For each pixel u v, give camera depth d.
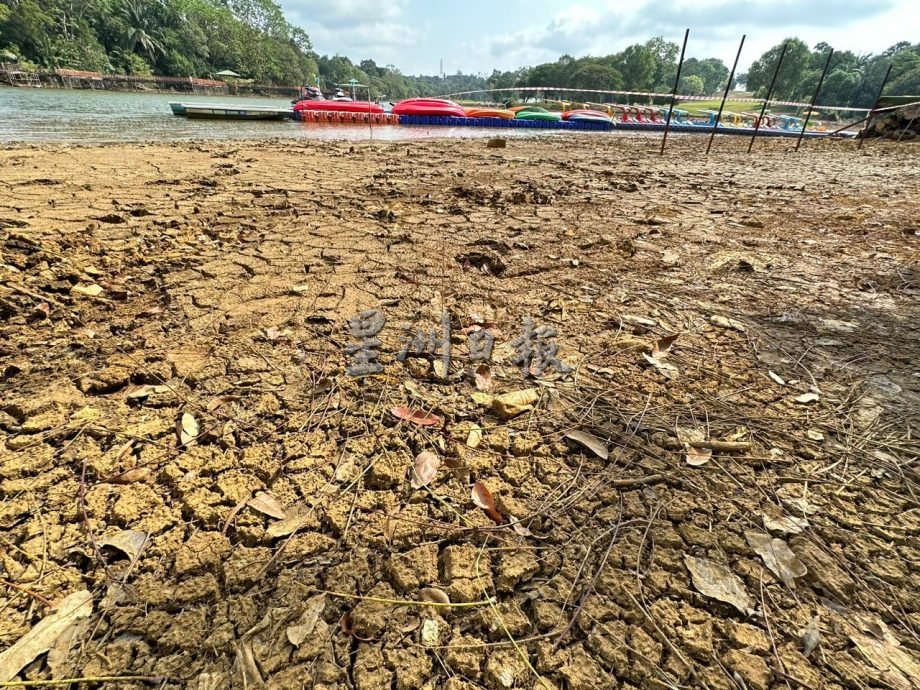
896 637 1.09
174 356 2.04
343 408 1.78
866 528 1.35
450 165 7.47
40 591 1.13
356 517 1.35
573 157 9.51
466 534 1.32
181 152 7.11
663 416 1.79
